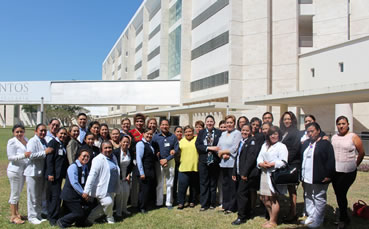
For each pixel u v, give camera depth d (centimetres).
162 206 748
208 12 3438
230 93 2814
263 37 2733
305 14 2681
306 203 601
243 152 625
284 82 2648
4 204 738
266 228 586
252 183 614
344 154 579
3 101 3906
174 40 4466
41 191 633
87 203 607
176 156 769
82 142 684
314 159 565
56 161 602
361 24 2480
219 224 611
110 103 4028
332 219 632
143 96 4028
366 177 1100
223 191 696
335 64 2161
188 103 3847
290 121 616
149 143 701
